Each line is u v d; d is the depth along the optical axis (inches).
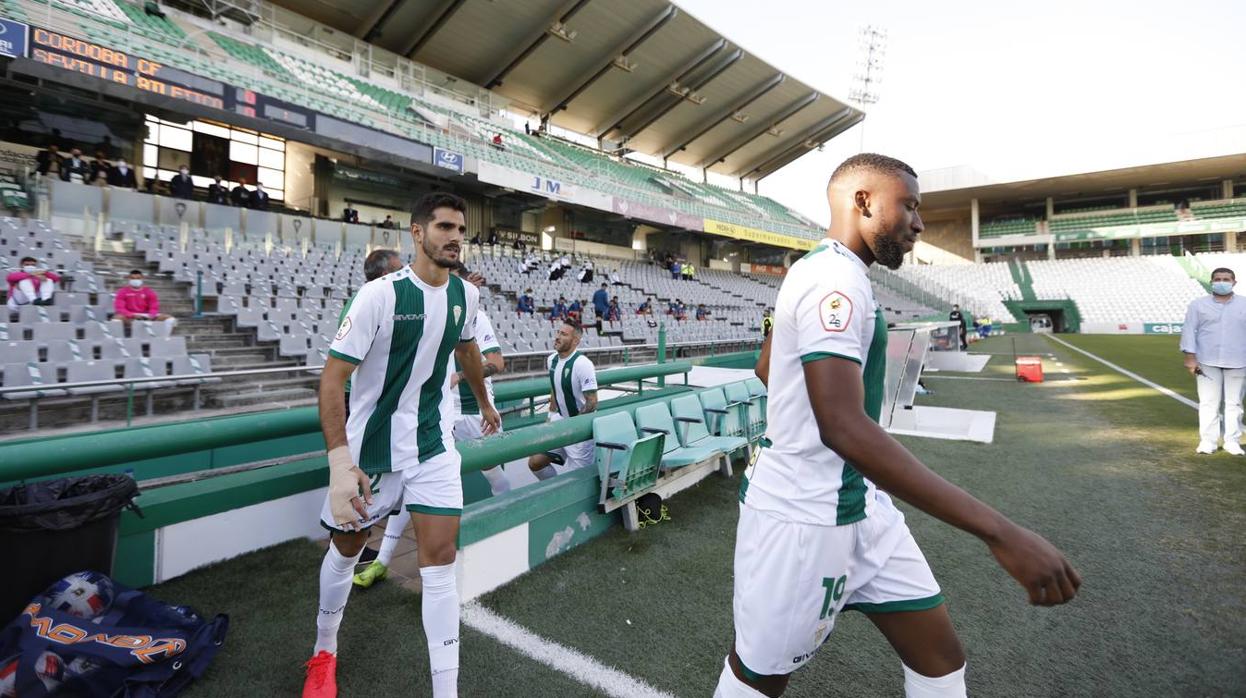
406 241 564.4
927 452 215.0
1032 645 89.9
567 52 886.4
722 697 51.1
